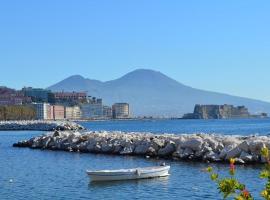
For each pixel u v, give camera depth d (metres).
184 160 51.31
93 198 32.03
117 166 49.25
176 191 33.62
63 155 63.94
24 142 85.19
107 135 71.94
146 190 34.31
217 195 31.81
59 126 177.12
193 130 161.50
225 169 42.94
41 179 40.97
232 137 58.28
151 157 56.19
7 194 34.12
